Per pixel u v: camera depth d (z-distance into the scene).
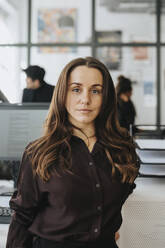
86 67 0.79
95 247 0.77
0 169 1.46
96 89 0.80
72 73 0.79
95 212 0.76
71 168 0.76
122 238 1.03
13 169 1.28
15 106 1.28
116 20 5.00
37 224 0.79
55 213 0.77
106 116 0.84
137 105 4.97
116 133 0.87
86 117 0.79
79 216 0.75
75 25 5.03
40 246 0.79
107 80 0.81
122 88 3.52
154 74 4.96
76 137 0.81
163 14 4.93
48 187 0.76
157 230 1.02
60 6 5.02
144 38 4.98
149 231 1.02
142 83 4.97
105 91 0.81
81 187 0.75
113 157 0.81
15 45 5.02
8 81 5.00
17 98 4.97
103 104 0.81
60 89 0.80
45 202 0.81
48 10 5.02
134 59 4.98
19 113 1.28
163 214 1.01
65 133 0.80
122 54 5.00
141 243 1.02
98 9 5.01
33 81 2.81
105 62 5.02
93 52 5.02
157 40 4.95
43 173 0.75
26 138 1.28
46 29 5.04
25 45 5.02
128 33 5.00
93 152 0.80
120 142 0.84
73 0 5.00
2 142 1.29
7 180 1.45
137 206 1.02
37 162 0.77
